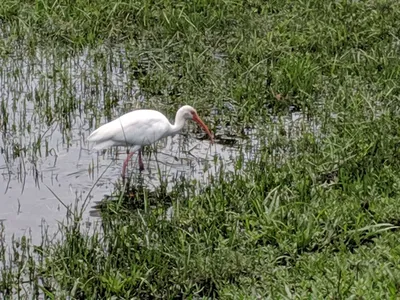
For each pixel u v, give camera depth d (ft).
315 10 49.62
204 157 34.91
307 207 28.55
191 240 27.27
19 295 25.00
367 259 25.26
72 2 49.88
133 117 32.99
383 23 47.57
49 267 26.14
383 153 32.58
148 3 49.32
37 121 37.47
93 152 35.14
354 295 22.76
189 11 49.44
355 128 34.68
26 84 41.42
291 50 45.09
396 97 38.04
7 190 31.86
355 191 29.71
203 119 37.99
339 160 31.89
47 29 47.37
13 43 46.11
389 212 28.12
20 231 28.99
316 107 38.65
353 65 42.47
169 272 25.73
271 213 27.86
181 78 41.75
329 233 26.94
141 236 27.78
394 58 43.16
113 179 32.99
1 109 37.78
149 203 31.04
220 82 40.65
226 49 45.44
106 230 28.58
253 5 51.21
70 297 24.71
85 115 38.40
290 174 31.42
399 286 23.62
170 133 34.19
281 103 39.42
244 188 30.55
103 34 47.37
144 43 46.01
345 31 46.50
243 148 35.53
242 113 37.93
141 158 34.17
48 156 34.47
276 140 35.37
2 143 35.37
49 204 30.94
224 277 25.38
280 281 24.64
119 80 42.34
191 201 29.37
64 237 28.43
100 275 25.36
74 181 32.71
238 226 28.12
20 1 50.39
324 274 24.95
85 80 41.50
